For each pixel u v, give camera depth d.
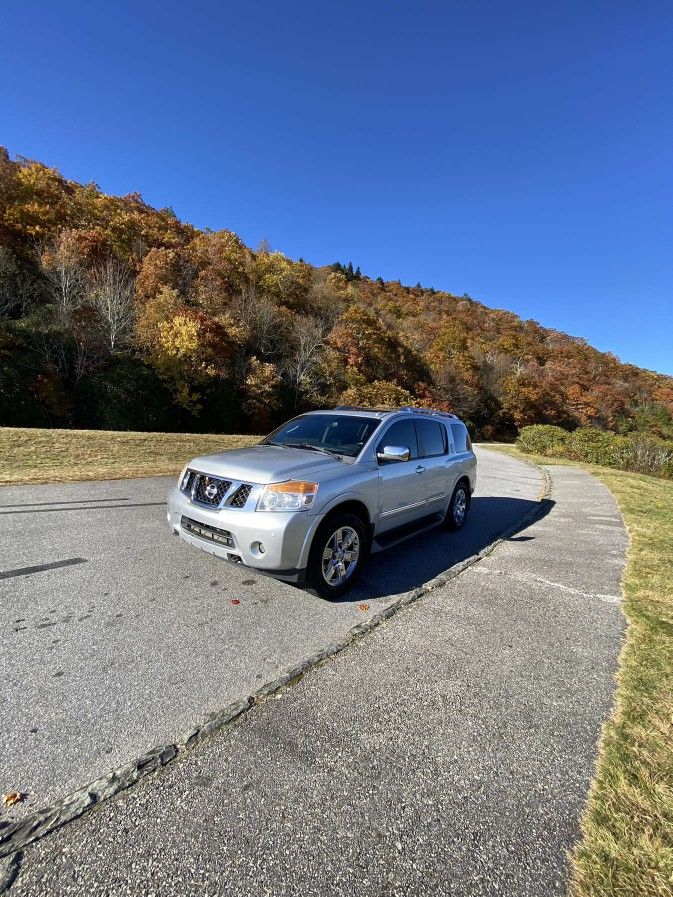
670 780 1.94
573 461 18.45
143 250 41.00
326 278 61.78
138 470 9.71
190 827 1.66
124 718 2.24
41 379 25.52
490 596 3.95
